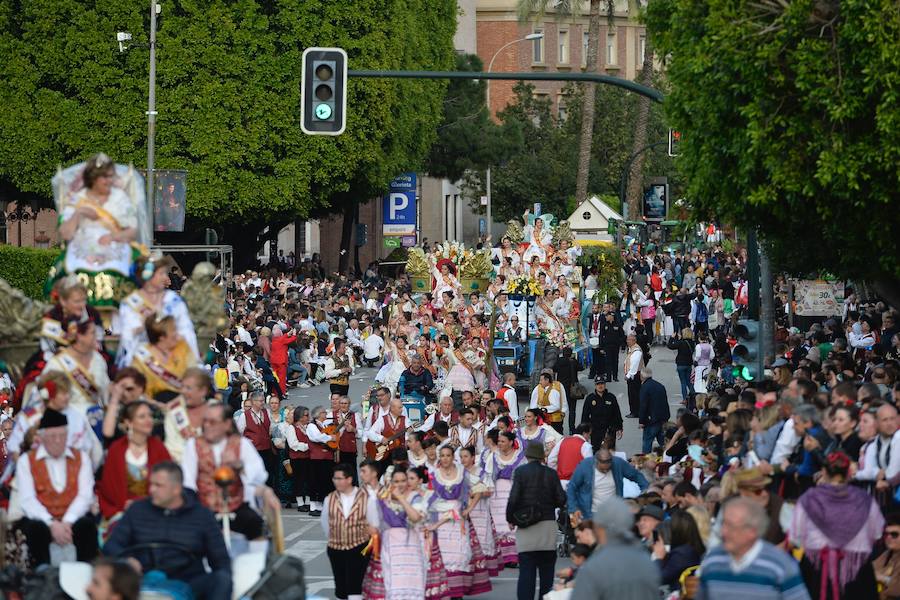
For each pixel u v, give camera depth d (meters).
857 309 54.81
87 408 18.16
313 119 31.52
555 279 59.78
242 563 16.00
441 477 25.55
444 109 112.50
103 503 17.23
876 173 25.95
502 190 128.50
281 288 75.25
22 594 15.76
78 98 78.19
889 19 25.08
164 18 78.31
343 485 24.56
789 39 26.48
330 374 46.91
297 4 80.81
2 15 77.38
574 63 157.38
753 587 14.52
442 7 107.38
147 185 62.50
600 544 16.09
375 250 129.00
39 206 83.19
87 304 18.80
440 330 51.84
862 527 17.55
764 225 29.78
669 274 82.88
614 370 59.38
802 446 21.58
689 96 28.41
